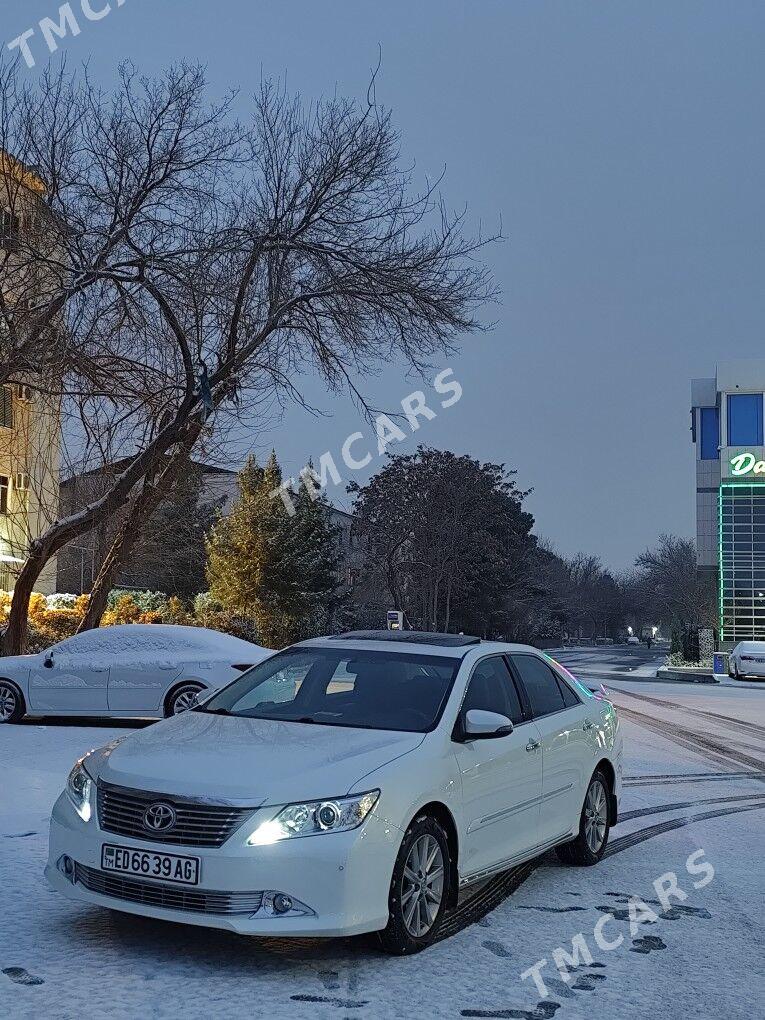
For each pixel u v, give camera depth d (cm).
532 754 682
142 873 510
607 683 3669
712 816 977
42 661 1478
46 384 1864
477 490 6200
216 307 2017
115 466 2070
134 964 508
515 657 743
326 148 2052
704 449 6119
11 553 2709
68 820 546
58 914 582
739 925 621
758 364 5431
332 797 515
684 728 1856
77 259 1888
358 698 652
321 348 2059
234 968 509
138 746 580
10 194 1858
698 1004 489
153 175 1944
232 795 509
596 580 15525
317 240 2077
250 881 494
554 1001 486
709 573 7262
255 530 4150
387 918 523
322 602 4806
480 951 558
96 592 2105
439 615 6900
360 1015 455
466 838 596
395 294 2038
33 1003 451
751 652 3878
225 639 1521
